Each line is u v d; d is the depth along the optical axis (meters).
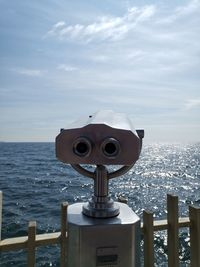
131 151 1.27
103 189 1.44
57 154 1.31
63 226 2.16
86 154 1.27
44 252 12.47
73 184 35.78
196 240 2.31
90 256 1.32
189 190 33.09
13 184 34.88
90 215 1.40
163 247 12.66
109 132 1.28
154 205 24.06
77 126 1.35
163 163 72.19
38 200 25.52
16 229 16.67
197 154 115.06
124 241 1.33
